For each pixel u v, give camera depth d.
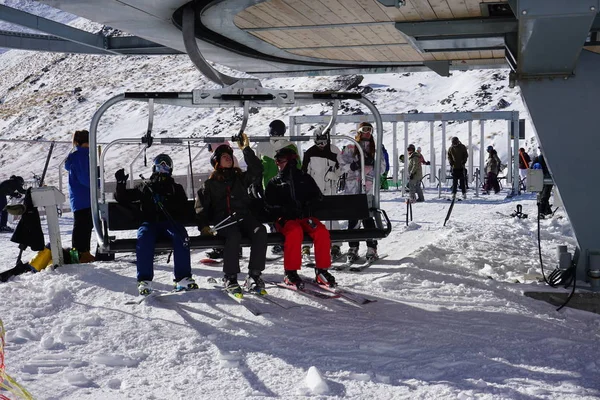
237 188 6.57
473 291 6.91
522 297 6.91
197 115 69.50
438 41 7.78
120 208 6.68
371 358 4.82
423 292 6.86
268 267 8.04
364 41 9.37
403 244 10.38
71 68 96.31
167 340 5.20
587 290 6.80
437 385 4.29
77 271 7.69
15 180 15.47
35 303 6.17
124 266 8.06
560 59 6.61
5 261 10.23
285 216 6.79
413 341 5.23
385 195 22.94
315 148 8.30
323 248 6.70
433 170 28.19
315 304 6.21
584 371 4.66
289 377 4.45
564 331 5.78
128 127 72.06
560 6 5.84
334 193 8.35
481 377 4.47
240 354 4.88
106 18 8.07
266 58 10.80
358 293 6.71
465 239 10.66
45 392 4.04
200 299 6.27
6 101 93.50
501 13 7.18
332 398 4.09
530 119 7.05
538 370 4.64
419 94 62.31
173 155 54.34
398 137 50.78
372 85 65.44
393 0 6.67
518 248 10.27
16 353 4.78
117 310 5.96
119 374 4.47
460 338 5.33
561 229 12.80
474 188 27.78
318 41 9.39
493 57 10.33
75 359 4.71
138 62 92.62
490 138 47.38
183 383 4.32
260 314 5.81
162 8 7.56
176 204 6.75
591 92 6.91
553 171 7.02
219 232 6.42
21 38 12.68
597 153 6.92
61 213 18.84
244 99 6.61
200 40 9.12
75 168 8.45
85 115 80.19
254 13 7.72
